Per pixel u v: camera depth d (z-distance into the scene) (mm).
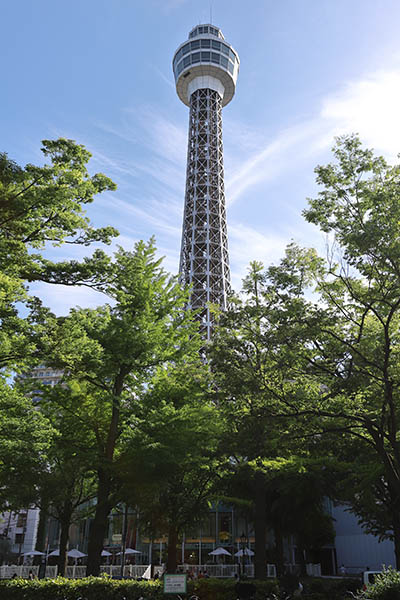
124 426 22328
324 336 18609
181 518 25750
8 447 17938
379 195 15578
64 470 25641
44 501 26953
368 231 15023
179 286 25062
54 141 17562
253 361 18562
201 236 97438
